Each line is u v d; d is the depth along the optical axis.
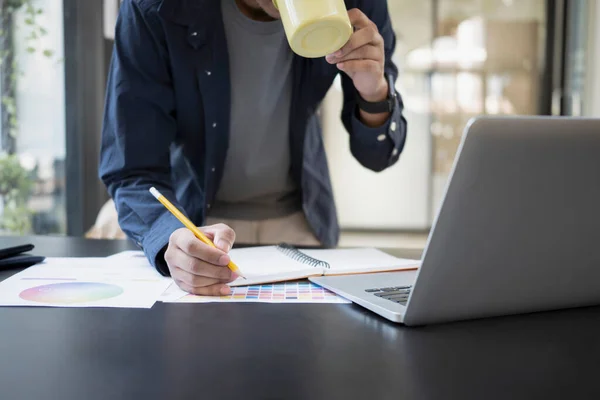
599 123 0.56
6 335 0.58
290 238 1.40
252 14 1.14
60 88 3.20
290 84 1.24
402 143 1.27
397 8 4.49
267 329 0.60
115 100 1.04
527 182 0.56
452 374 0.48
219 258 0.73
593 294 0.69
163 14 1.01
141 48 1.05
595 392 0.45
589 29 4.06
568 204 0.59
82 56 3.14
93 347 0.54
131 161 1.04
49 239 1.19
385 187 4.69
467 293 0.61
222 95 1.17
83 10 3.12
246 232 1.39
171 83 1.12
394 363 0.51
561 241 0.61
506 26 4.45
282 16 0.77
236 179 1.36
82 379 0.47
